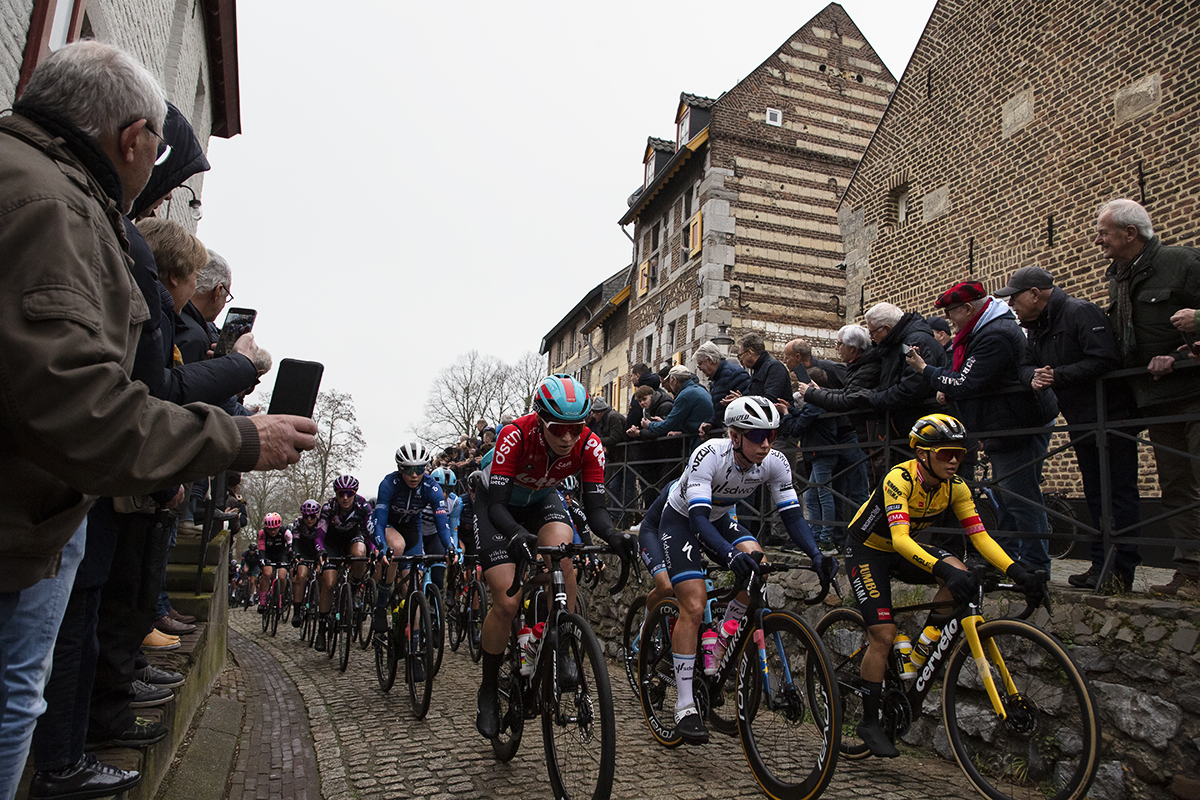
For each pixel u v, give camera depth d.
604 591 6.98
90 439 1.17
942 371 4.02
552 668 3.00
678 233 16.91
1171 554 5.54
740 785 3.21
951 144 9.58
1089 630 3.08
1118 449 3.33
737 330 14.43
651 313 18.67
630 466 7.40
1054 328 3.56
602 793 2.50
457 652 7.19
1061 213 7.98
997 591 3.58
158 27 6.62
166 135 2.68
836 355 14.89
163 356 2.07
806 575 4.70
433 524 7.17
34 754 1.96
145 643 3.97
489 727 3.50
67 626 1.97
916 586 3.96
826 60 15.89
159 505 2.40
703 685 3.53
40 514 1.26
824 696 2.80
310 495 39.66
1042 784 3.06
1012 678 3.18
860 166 11.34
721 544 3.24
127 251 1.50
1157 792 2.75
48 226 1.21
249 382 2.59
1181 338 3.13
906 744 3.81
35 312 1.16
